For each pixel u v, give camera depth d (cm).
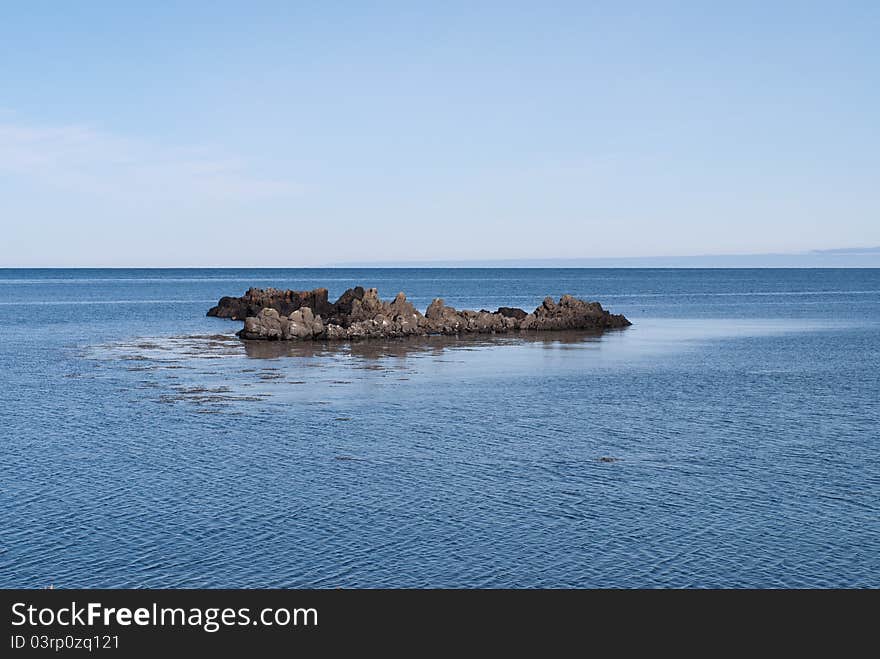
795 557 2820
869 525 3109
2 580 2625
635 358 8350
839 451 4222
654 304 19588
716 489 3547
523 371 7262
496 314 11631
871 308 17938
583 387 6350
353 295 12200
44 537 2956
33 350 8931
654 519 3161
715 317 14975
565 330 11675
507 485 3597
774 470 3850
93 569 2706
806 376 7062
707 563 2772
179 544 2898
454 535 2992
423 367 7506
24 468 3859
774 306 18725
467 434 4616
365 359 8100
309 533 3006
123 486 3572
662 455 4134
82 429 4741
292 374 7000
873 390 6262
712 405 5575
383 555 2819
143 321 13250
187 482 3628
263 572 2692
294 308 13125
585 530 3045
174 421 4969
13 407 5438
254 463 3962
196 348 9106
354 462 3981
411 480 3672
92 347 9231
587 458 4072
